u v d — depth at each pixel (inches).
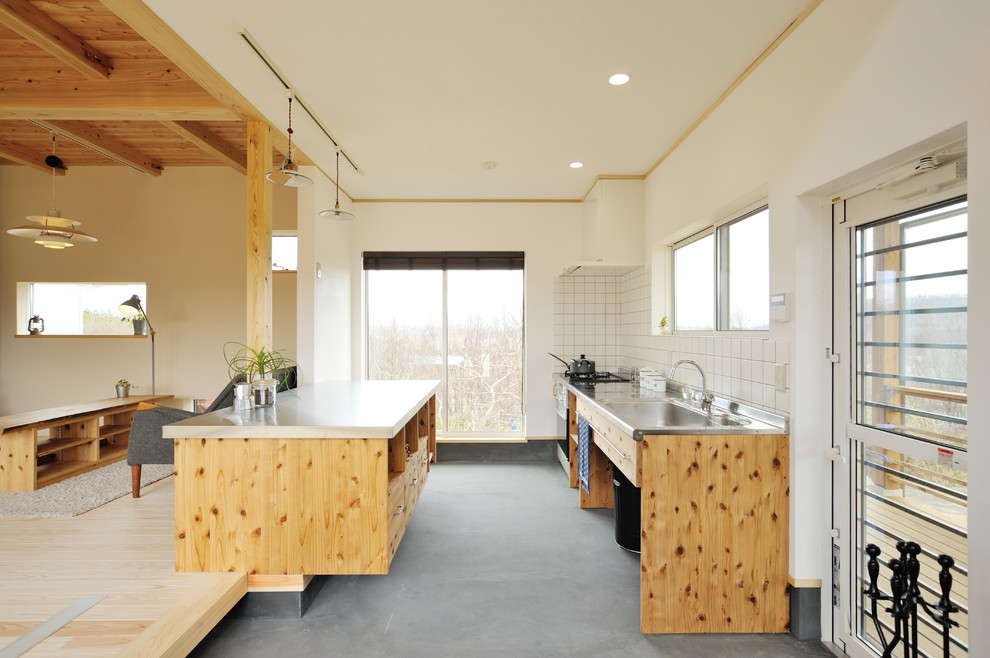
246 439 84.4
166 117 124.3
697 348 122.3
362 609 90.6
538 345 196.1
